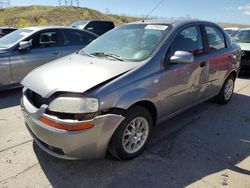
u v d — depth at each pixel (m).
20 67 6.04
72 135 2.73
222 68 4.93
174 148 3.66
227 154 3.55
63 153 2.89
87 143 2.83
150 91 3.30
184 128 4.31
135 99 3.09
